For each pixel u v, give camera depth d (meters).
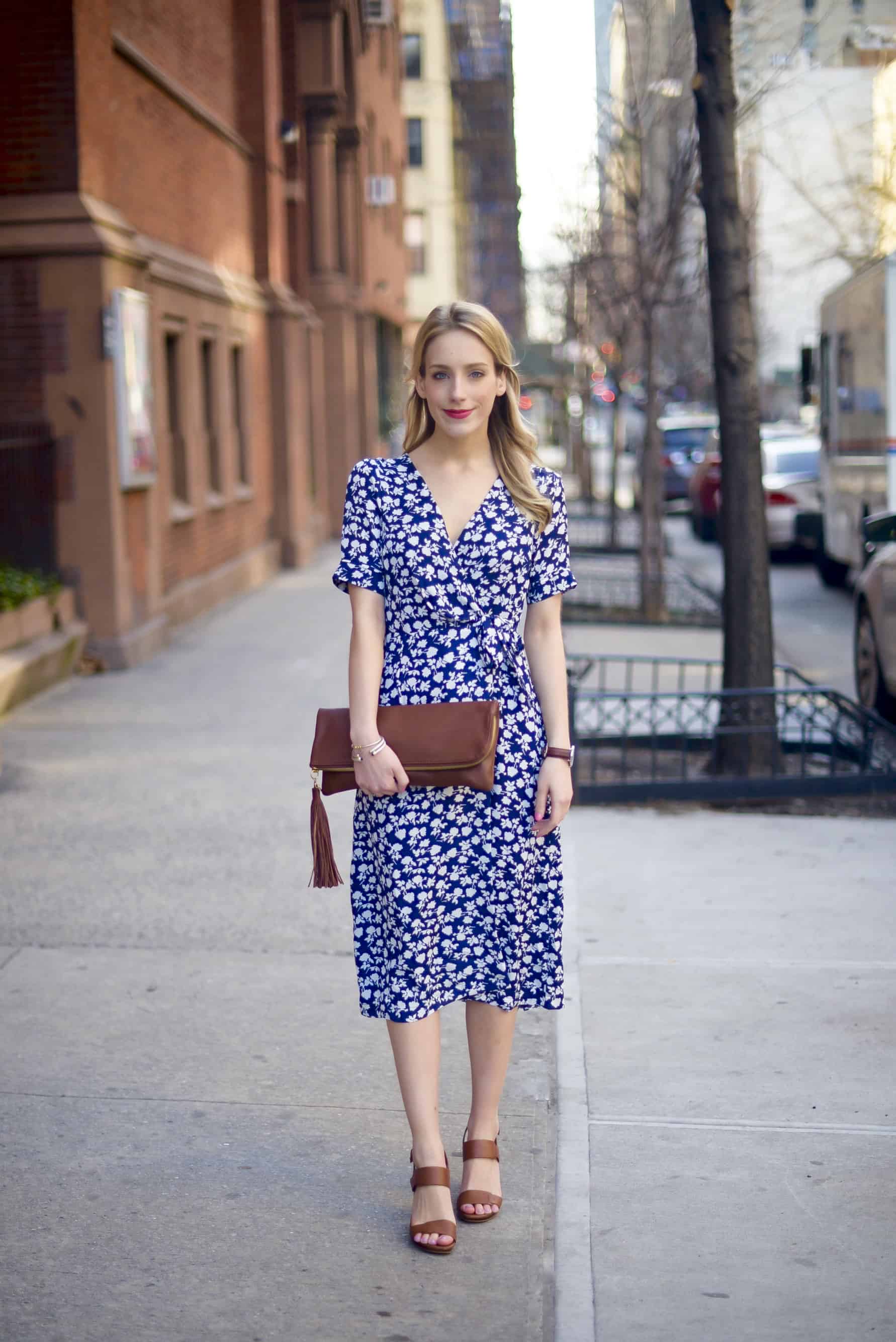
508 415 3.34
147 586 12.81
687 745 8.94
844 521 16.69
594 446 52.97
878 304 14.56
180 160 15.38
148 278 13.43
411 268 51.91
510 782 3.28
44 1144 3.75
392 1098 4.04
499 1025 3.42
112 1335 2.91
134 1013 4.66
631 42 13.66
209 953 5.25
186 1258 3.21
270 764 8.40
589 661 8.84
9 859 6.49
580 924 5.55
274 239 20.03
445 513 3.26
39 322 11.65
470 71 29.31
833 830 6.96
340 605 16.27
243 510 18.33
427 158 50.12
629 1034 4.48
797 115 13.89
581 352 29.77
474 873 3.31
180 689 10.98
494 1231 3.34
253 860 6.46
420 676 3.25
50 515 11.83
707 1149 3.74
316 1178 3.59
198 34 16.44
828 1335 2.93
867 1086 4.11
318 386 24.25
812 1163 3.66
